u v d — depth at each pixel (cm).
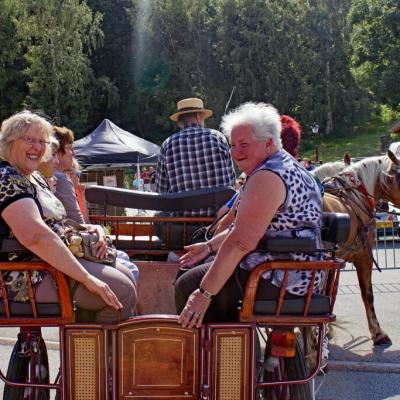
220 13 5053
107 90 5184
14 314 288
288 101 4959
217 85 5122
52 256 275
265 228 281
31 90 4497
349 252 554
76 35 4519
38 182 322
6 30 4569
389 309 714
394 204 582
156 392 283
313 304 295
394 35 4828
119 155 1752
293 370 310
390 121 5253
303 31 4969
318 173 620
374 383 479
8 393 295
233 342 285
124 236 477
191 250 361
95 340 282
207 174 463
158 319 281
